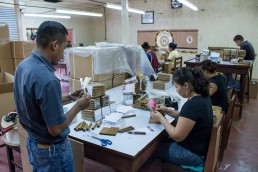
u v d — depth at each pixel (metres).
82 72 2.64
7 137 1.96
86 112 1.78
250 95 4.91
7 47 3.99
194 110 1.44
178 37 8.05
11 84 2.91
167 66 3.85
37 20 8.52
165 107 1.87
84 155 1.54
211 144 1.43
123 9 5.53
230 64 4.02
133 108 2.07
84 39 10.34
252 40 6.85
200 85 1.49
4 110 2.88
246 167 2.34
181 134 1.45
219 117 1.70
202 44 7.65
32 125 1.15
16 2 6.85
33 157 1.23
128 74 3.10
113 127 1.65
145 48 4.19
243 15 6.82
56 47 1.09
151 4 8.34
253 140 2.93
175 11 7.92
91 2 8.20
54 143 1.19
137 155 1.31
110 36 9.84
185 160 1.56
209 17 7.35
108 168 2.29
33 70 1.05
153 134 1.57
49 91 1.02
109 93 2.57
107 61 2.64
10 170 2.16
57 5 8.38
